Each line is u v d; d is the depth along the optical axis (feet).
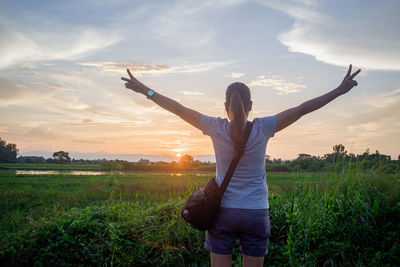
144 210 17.57
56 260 12.18
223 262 6.12
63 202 39.75
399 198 15.93
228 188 5.96
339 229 13.74
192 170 234.58
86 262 12.55
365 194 17.01
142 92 6.63
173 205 16.47
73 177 101.60
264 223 5.99
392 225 14.14
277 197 18.15
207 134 6.31
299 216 15.11
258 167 6.01
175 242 14.07
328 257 12.26
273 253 13.55
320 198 16.37
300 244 13.21
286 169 159.22
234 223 5.87
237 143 5.77
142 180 81.66
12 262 11.64
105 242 13.41
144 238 14.14
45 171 192.24
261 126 5.99
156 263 12.98
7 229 18.78
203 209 5.97
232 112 5.83
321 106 6.29
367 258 12.30
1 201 39.65
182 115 6.45
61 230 13.52
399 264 11.50
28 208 34.50
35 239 13.12
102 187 55.98
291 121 6.19
